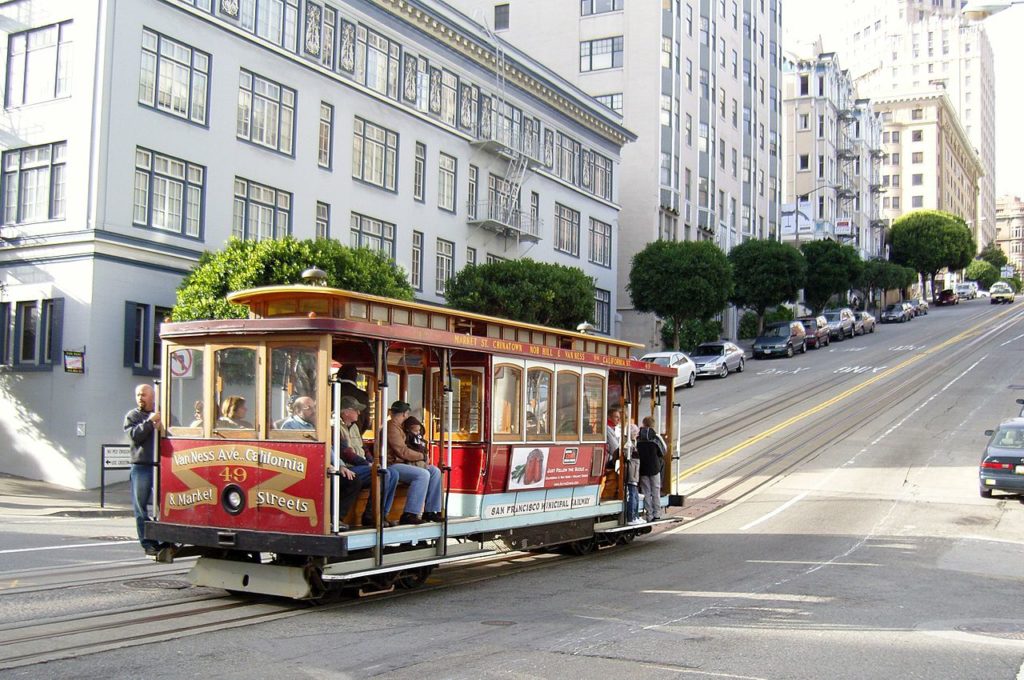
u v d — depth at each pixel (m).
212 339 10.07
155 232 25.12
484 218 39.16
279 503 9.54
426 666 7.50
